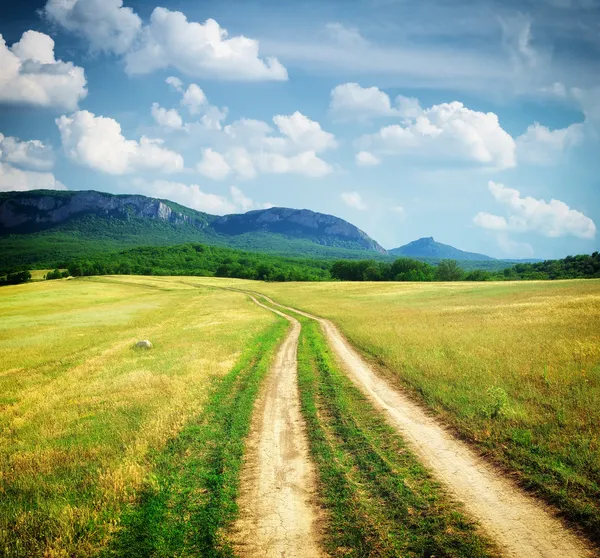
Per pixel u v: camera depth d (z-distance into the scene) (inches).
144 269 6727.4
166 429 476.7
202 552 269.3
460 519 283.4
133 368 834.2
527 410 445.4
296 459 397.1
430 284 3390.7
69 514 312.3
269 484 350.6
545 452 356.2
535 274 4589.1
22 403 641.0
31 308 2637.8
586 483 303.7
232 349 975.0
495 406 447.8
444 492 318.7
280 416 523.2
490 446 382.9
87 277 5748.0
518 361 631.8
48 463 405.4
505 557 245.9
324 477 354.9
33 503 339.0
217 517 304.5
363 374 708.0
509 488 316.5
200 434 463.5
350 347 968.9
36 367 944.3
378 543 266.1
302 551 264.4
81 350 1131.3
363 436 437.1
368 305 2038.6
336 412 521.7
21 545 287.7
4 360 1037.8
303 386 659.4
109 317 2059.5
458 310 1478.8
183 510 317.1
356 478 350.0
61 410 583.5
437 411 491.2
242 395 611.8
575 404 444.1
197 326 1537.9
